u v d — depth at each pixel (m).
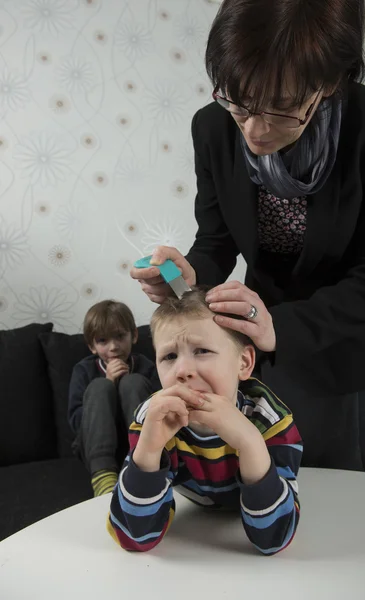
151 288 0.88
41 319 2.28
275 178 0.94
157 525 0.71
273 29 0.63
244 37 0.64
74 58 2.29
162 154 2.45
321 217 0.98
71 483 1.71
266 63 0.63
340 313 0.95
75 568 0.67
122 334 1.96
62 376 2.05
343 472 0.98
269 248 1.13
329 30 0.64
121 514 0.70
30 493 1.62
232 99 0.69
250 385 0.88
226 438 0.69
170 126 2.46
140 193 2.42
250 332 0.81
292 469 0.78
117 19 2.35
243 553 0.70
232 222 1.09
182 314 0.78
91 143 2.33
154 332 0.80
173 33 2.45
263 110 0.68
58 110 2.28
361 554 0.69
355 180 0.96
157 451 0.70
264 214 1.05
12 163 2.22
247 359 0.84
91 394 1.77
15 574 0.66
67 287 2.31
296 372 1.06
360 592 0.60
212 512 0.84
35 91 2.24
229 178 1.07
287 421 0.81
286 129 0.72
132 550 0.71
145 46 2.40
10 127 2.21
